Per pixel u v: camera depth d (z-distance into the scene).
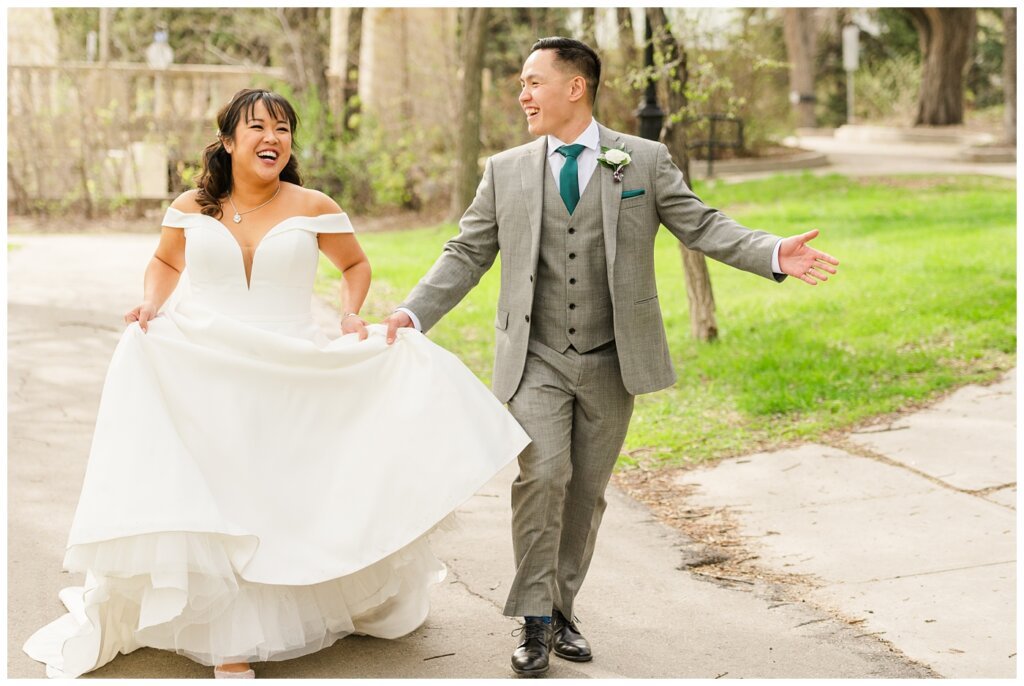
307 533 3.61
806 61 32.41
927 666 3.69
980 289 9.41
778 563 4.71
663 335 3.85
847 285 10.09
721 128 20.56
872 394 7.19
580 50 3.72
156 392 3.51
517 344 3.79
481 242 3.92
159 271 3.90
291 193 3.93
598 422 3.83
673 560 4.77
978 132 26.22
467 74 15.92
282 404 3.68
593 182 3.74
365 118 18.44
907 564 4.63
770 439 6.57
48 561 4.50
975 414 6.70
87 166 17.36
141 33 20.78
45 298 10.09
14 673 3.56
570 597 3.85
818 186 16.67
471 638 3.94
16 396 6.94
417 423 3.65
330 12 20.36
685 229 3.79
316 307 10.09
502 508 5.46
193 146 17.53
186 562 3.29
